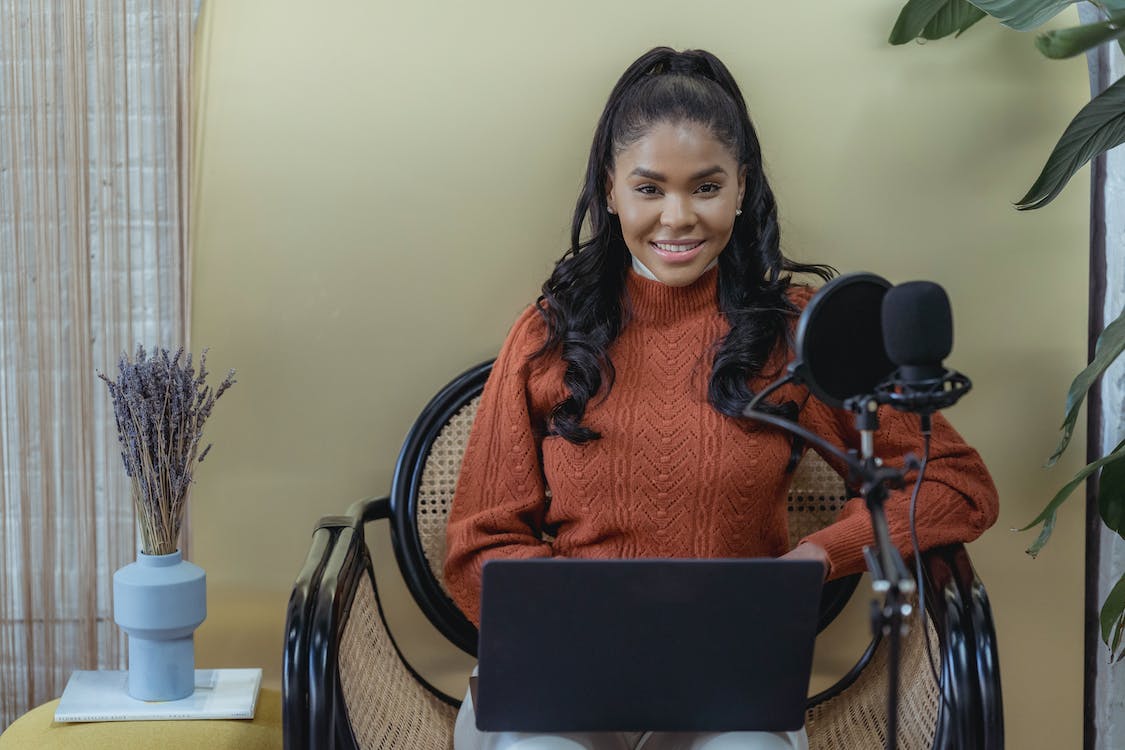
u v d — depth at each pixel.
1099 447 1.95
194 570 1.69
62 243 1.94
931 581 1.43
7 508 1.98
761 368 1.57
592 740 1.38
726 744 1.29
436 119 1.92
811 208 1.94
